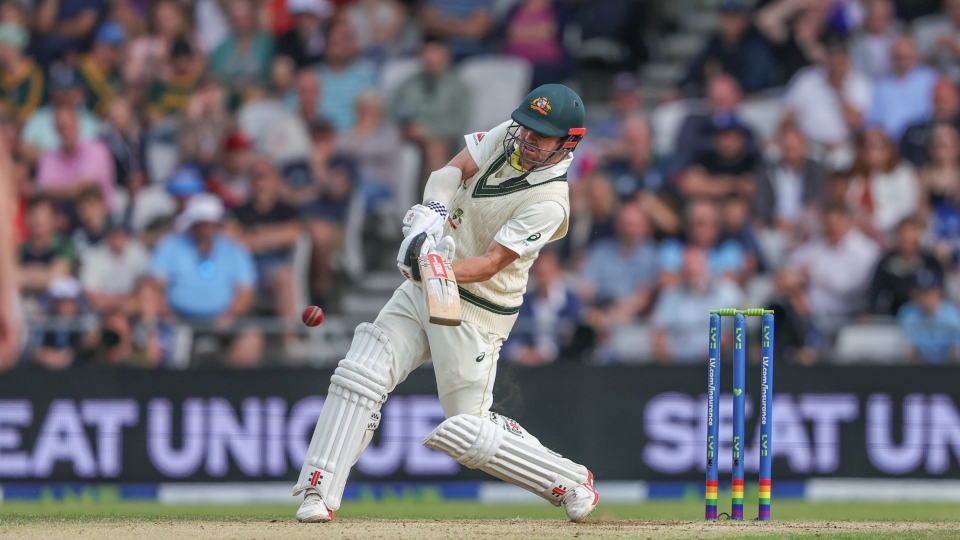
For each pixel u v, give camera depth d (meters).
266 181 36.34
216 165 38.56
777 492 29.39
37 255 36.78
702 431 29.48
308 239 36.72
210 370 29.59
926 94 38.44
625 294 35.28
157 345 30.81
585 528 15.92
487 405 16.27
